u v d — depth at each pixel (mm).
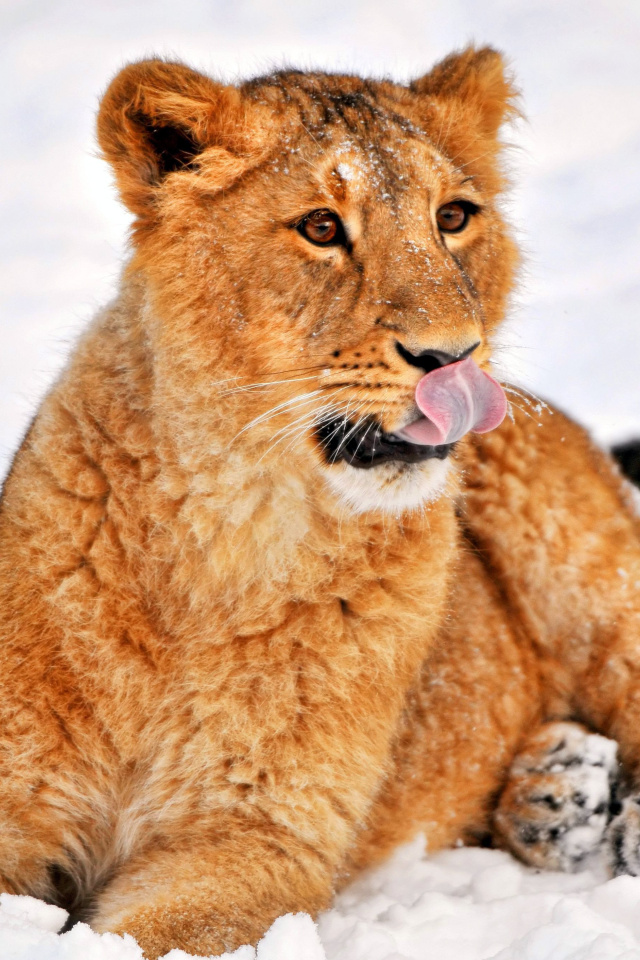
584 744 8617
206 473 6973
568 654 9164
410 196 7145
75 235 19781
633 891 7059
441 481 7242
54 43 23984
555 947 6051
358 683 7297
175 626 7020
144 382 7055
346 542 7227
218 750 7016
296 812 7027
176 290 7031
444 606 7992
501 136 8789
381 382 6805
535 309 18656
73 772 6961
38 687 6855
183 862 6848
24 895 6812
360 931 6672
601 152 22969
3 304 17812
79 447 7094
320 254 6980
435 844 8508
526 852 8367
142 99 7160
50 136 22234
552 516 9180
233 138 7098
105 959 5812
